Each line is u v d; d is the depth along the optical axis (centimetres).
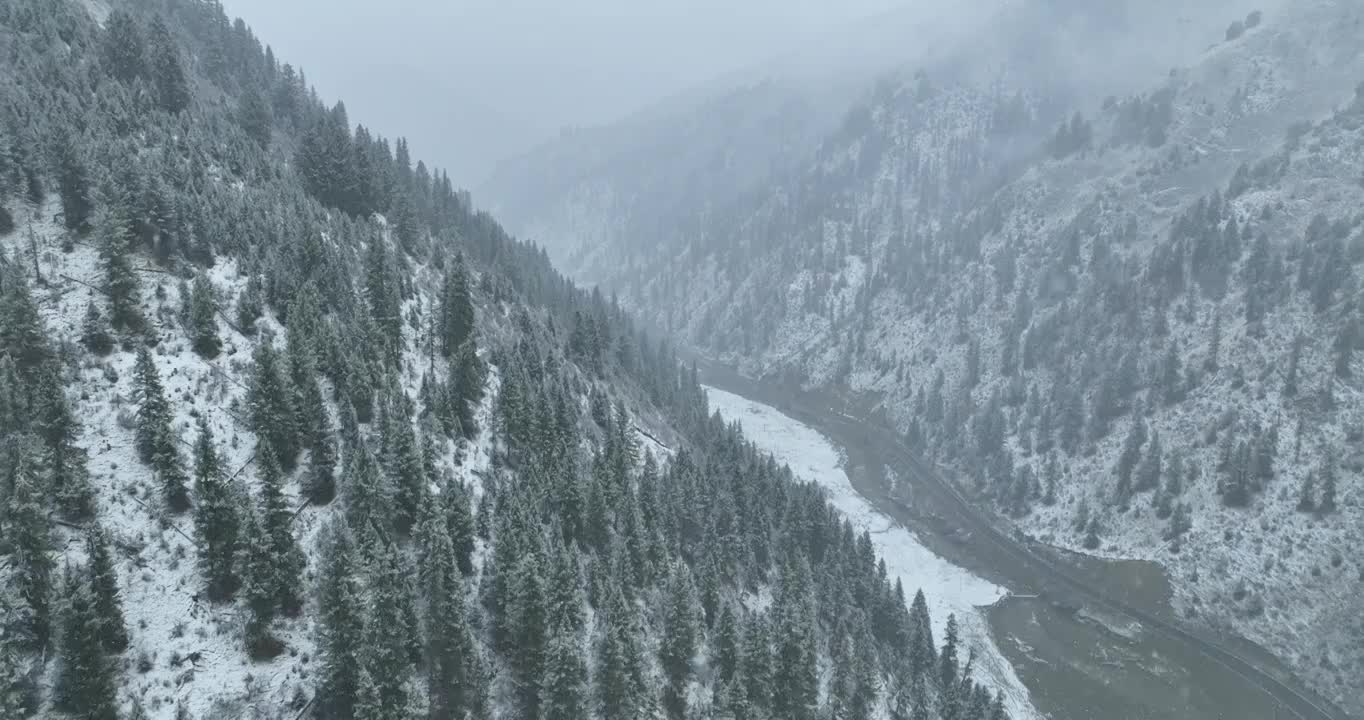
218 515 5122
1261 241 13750
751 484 9681
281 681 5019
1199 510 11531
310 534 5747
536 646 5669
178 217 6962
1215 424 12125
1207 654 10012
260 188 8556
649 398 13012
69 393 5528
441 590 5328
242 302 6738
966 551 12769
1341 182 14375
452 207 14375
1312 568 10275
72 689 4312
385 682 4919
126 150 7006
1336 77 18162
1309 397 11669
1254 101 18788
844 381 18988
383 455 6181
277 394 5894
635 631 6450
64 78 7950
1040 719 8975
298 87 12988
